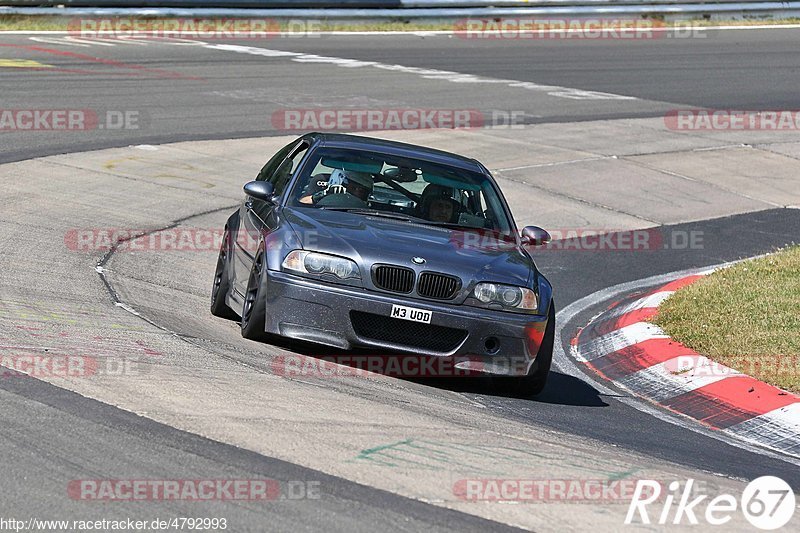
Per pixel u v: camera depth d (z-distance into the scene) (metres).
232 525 15.27
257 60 83.81
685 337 31.75
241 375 23.02
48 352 22.77
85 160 50.66
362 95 74.00
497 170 58.66
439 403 23.73
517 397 26.38
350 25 103.81
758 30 116.31
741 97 84.25
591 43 104.50
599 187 57.84
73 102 62.72
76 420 18.72
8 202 41.59
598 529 16.66
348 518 15.88
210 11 96.75
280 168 31.33
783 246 49.50
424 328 25.00
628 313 35.97
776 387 27.58
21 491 15.70
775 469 22.30
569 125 71.12
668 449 22.86
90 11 91.19
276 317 25.30
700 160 65.62
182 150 55.09
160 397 20.53
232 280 29.33
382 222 27.48
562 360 31.62
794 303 34.78
